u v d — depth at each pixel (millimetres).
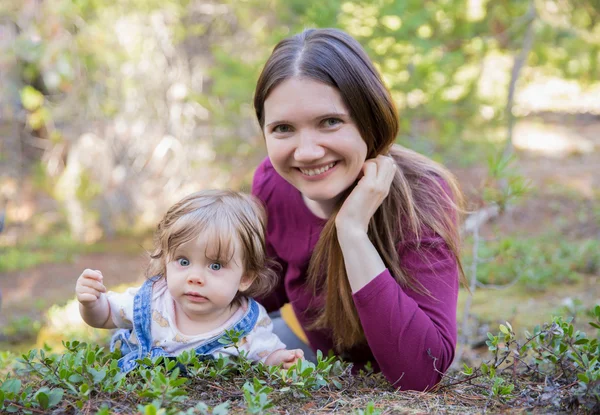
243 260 2268
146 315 2297
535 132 13008
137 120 8461
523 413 1915
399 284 2418
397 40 5660
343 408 1988
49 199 9883
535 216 8281
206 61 8250
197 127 8484
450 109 6652
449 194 2605
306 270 2727
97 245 8414
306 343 3201
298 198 2656
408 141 6227
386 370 2275
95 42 7781
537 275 5391
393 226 2438
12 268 7629
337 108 2205
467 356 3701
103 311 2340
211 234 2193
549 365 2379
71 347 2301
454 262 2486
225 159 8445
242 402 1959
